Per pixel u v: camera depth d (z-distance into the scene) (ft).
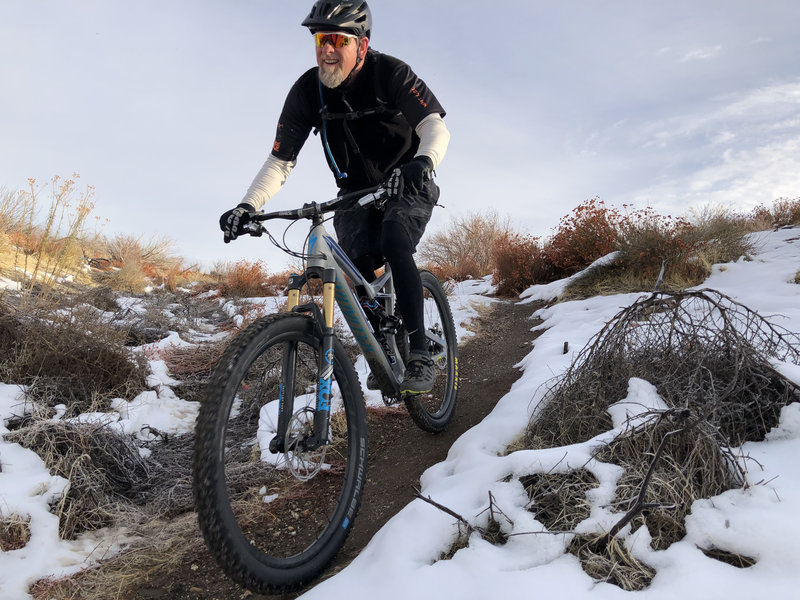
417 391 7.91
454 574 5.18
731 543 4.88
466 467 7.79
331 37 7.46
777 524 4.83
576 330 16.12
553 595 4.61
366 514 7.93
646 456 6.05
